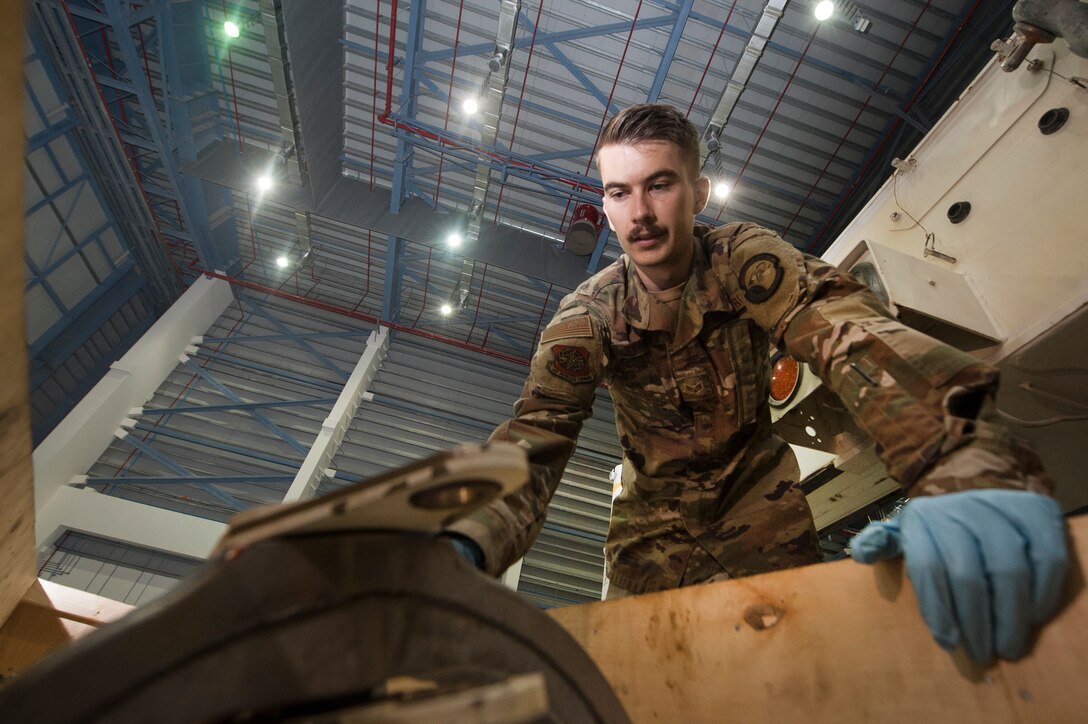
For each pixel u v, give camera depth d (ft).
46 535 33.22
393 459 42.16
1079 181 7.27
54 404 41.83
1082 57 7.38
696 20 28.19
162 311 48.29
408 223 34.65
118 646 0.97
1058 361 7.27
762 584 2.39
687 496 5.06
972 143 8.75
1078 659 1.55
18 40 1.54
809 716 2.10
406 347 46.62
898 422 2.50
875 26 27.94
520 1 25.34
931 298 7.80
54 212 37.19
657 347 4.80
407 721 0.99
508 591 1.52
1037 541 1.68
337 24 29.63
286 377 44.06
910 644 1.90
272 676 1.12
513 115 32.12
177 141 34.63
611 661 2.80
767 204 33.81
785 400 8.86
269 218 43.73
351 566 1.25
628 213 4.57
